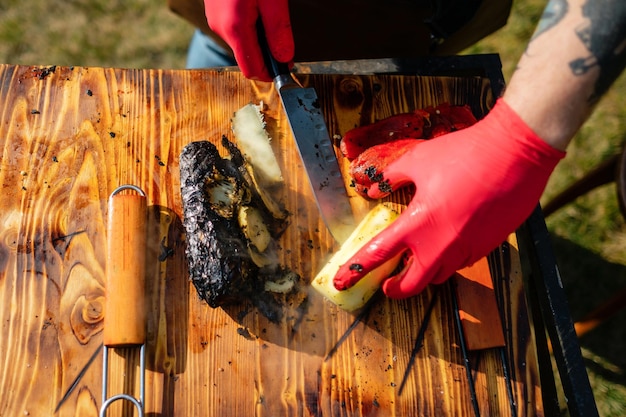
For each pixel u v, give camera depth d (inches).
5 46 52.9
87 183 31.5
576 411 30.4
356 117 33.6
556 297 31.8
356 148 32.5
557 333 31.4
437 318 31.0
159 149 32.2
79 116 32.3
